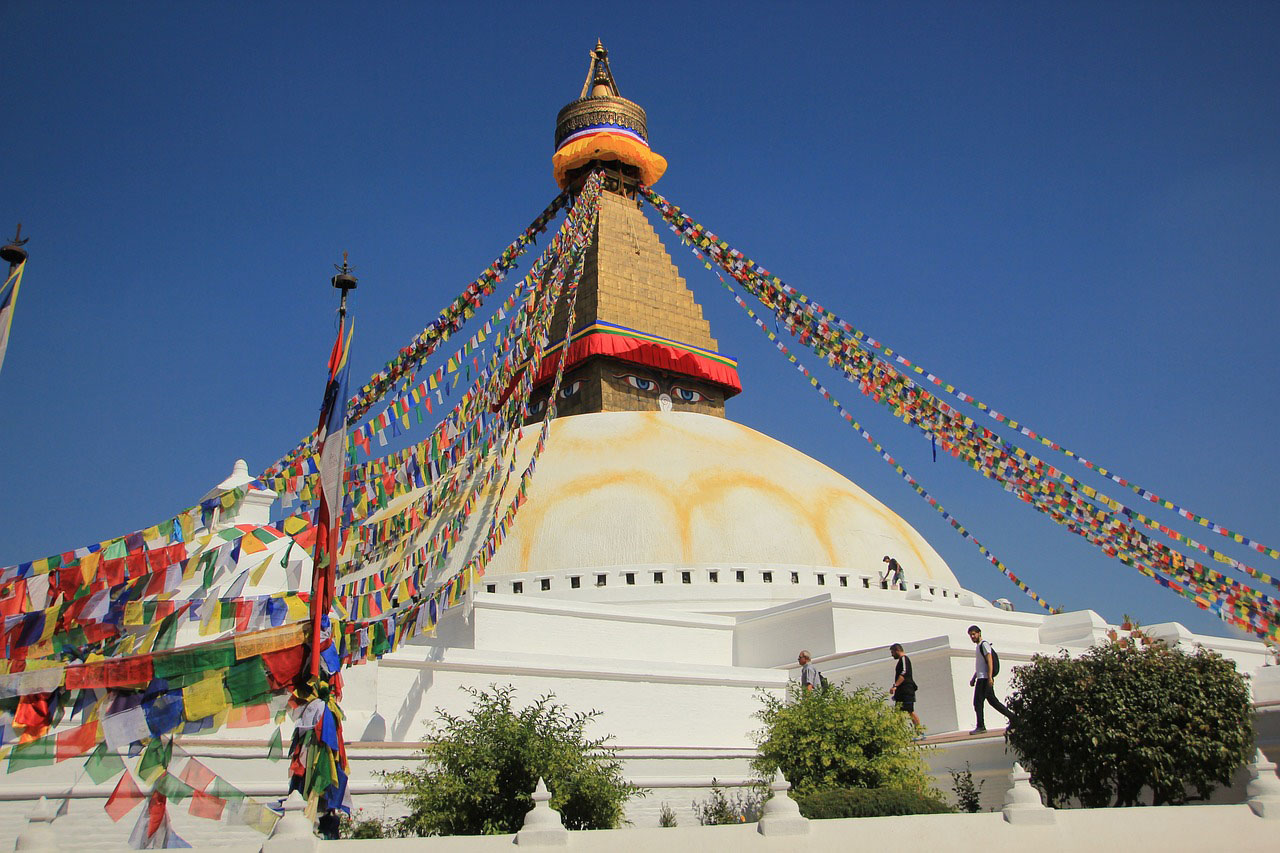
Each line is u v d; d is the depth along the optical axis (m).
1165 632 23.56
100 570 13.01
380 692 19.27
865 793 14.00
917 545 31.48
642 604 26.94
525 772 13.85
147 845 11.81
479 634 23.12
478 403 24.34
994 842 10.19
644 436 31.39
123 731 12.03
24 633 12.58
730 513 28.67
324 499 12.74
